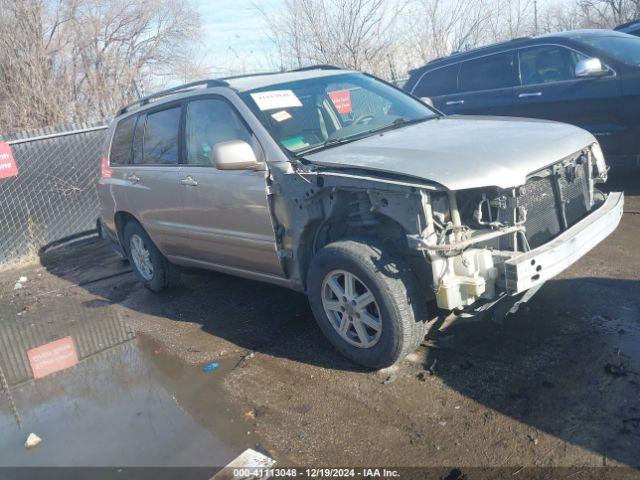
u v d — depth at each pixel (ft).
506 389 11.56
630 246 17.60
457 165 11.35
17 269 27.81
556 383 11.49
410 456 10.20
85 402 13.87
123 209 19.88
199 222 16.42
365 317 12.46
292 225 13.71
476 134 13.34
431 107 17.46
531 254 11.10
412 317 11.90
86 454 11.69
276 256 14.34
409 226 11.47
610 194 13.97
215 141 15.60
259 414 12.12
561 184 12.64
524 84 24.44
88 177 30.66
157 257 19.81
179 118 17.07
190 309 18.61
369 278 11.98
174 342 16.29
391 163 11.87
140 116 19.08
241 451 11.00
